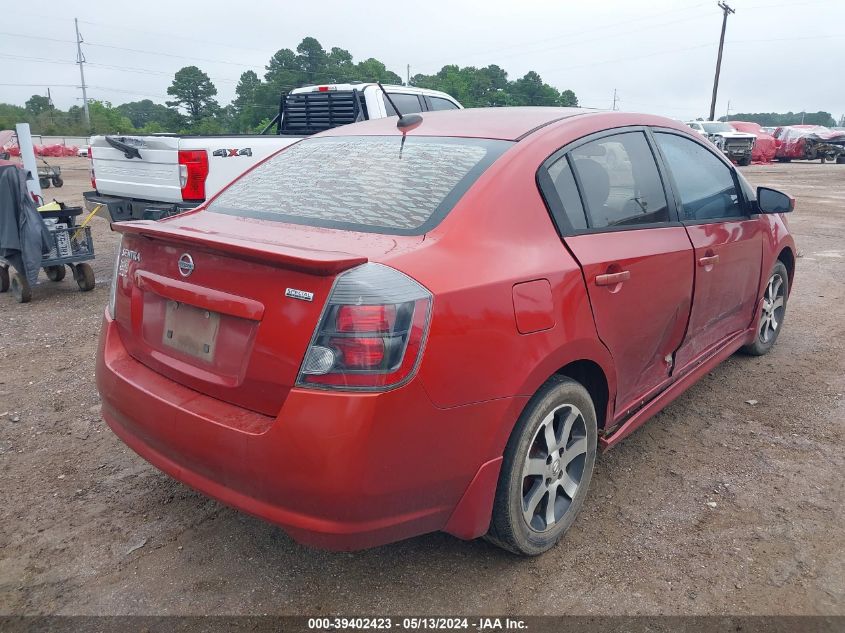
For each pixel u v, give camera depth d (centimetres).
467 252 242
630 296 301
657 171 347
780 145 3275
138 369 275
